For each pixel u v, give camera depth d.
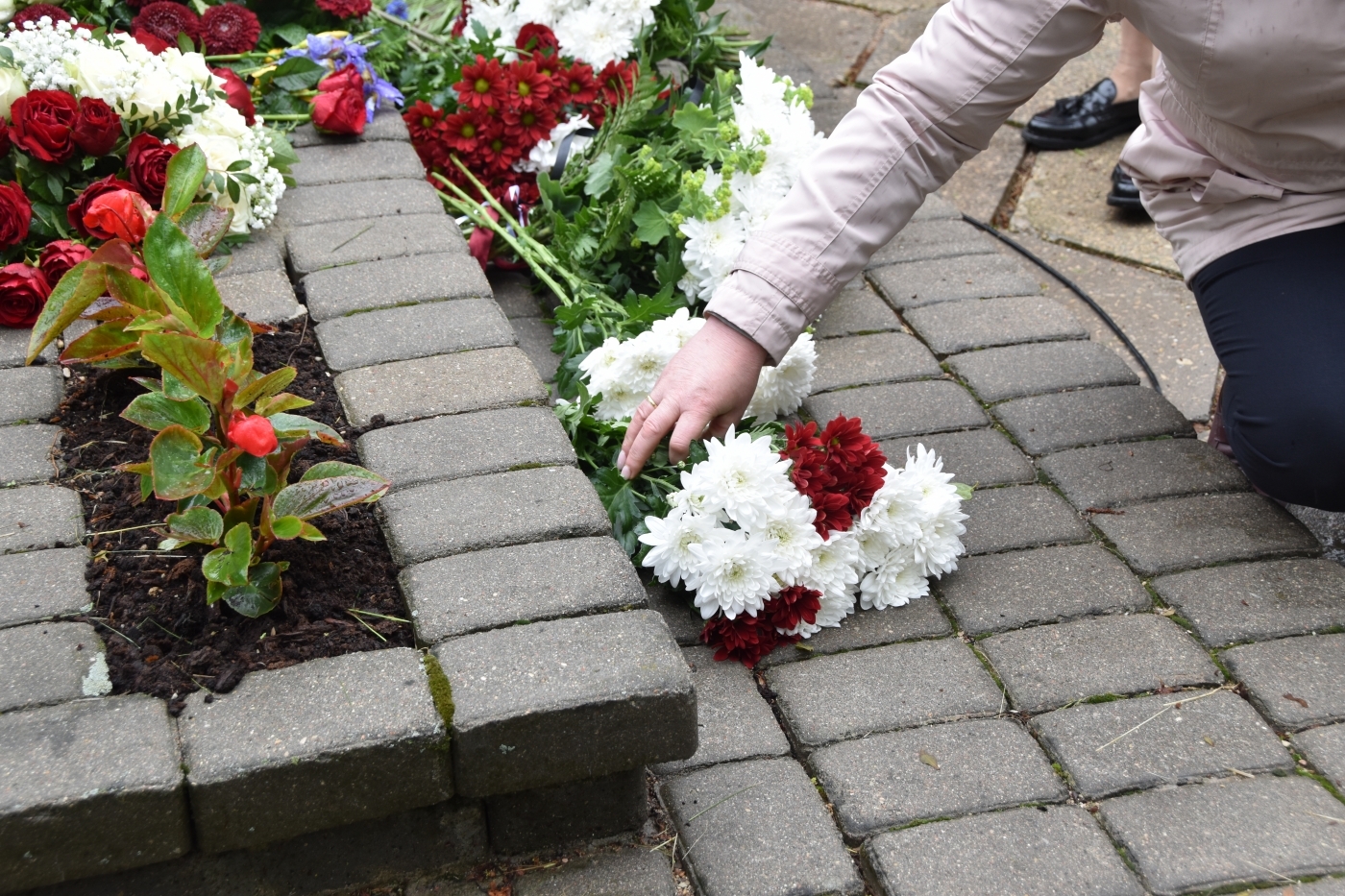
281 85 2.47
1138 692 1.53
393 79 2.86
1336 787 1.40
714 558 1.52
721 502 1.52
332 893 1.26
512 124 2.43
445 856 1.29
